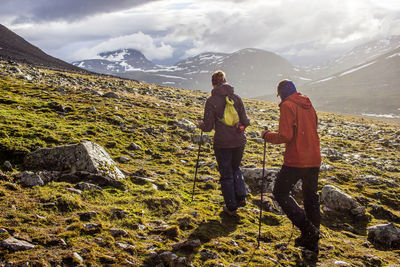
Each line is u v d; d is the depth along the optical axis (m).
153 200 6.77
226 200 6.71
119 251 4.80
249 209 7.32
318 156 6.01
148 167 9.13
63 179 7.09
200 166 10.00
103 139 10.55
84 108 14.20
